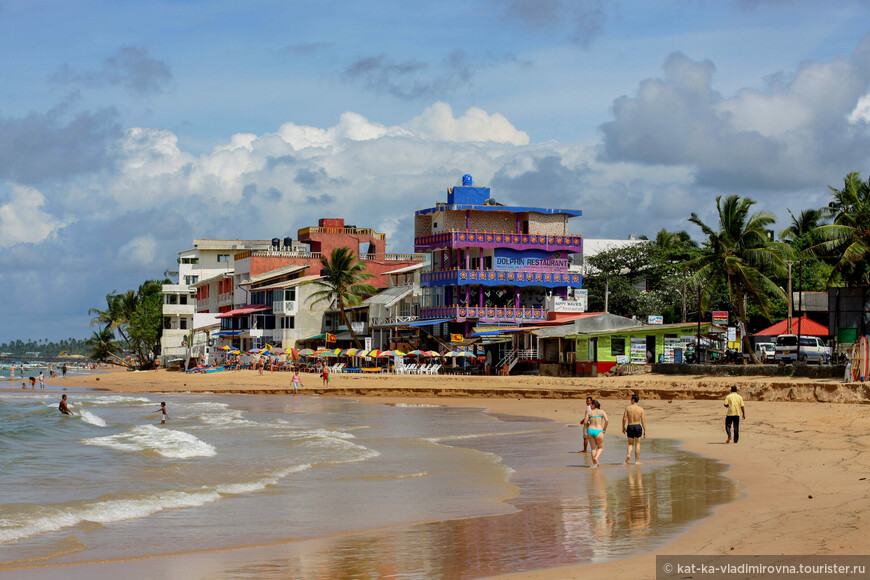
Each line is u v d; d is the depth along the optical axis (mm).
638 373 60562
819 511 15336
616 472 23672
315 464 26875
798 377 48531
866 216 52969
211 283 127812
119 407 55875
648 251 91625
